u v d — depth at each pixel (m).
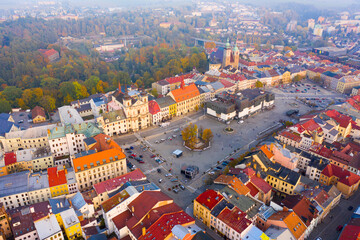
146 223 143.62
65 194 173.38
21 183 169.50
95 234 144.75
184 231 134.25
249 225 142.38
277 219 146.50
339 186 182.75
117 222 148.25
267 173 186.75
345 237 138.62
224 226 146.50
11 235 149.75
